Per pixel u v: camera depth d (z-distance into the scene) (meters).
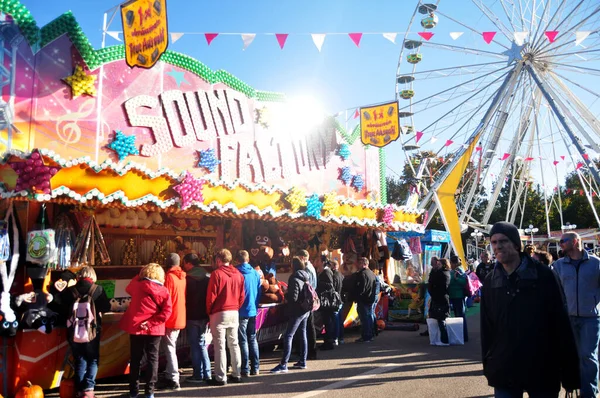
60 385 5.58
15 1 5.93
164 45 5.34
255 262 9.51
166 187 6.79
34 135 6.03
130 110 6.98
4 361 5.48
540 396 3.00
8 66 5.89
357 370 7.03
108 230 7.93
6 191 5.55
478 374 6.79
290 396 5.71
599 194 24.03
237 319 6.41
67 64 6.38
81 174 6.05
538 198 40.47
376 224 10.51
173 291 6.04
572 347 3.05
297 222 9.77
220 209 7.42
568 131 16.33
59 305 5.72
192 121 7.77
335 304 8.60
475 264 21.05
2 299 5.34
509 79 18.61
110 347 6.31
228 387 6.14
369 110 10.90
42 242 5.90
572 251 5.29
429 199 16.31
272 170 9.07
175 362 6.10
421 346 9.05
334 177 10.48
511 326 3.06
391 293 12.31
